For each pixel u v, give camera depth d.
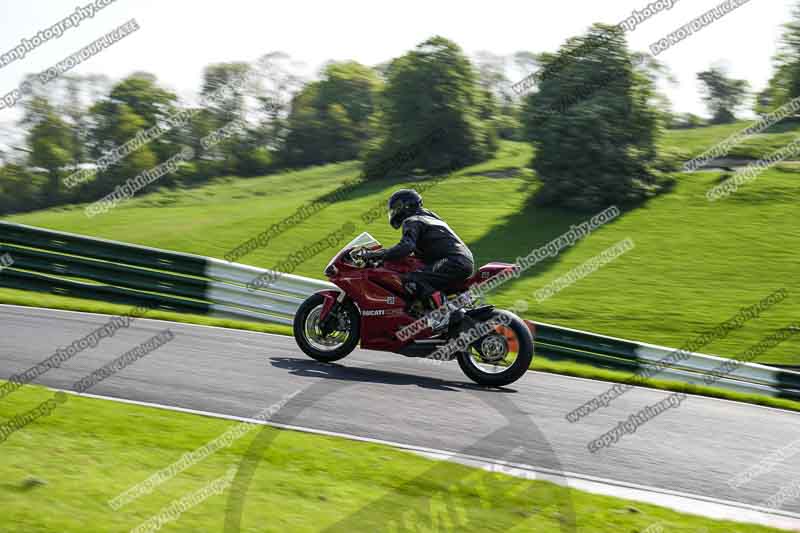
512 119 56.44
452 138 49.56
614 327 22.25
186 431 5.57
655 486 5.44
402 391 7.38
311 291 12.35
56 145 53.16
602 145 37.41
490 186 43.16
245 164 63.25
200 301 12.50
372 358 8.99
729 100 69.50
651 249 30.81
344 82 69.62
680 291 25.83
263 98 65.06
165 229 40.03
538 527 4.39
